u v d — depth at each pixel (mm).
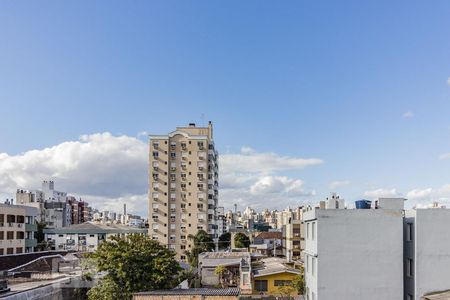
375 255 30844
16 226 79188
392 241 30953
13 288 49844
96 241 120000
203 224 128750
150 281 46406
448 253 30344
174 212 129375
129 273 46219
